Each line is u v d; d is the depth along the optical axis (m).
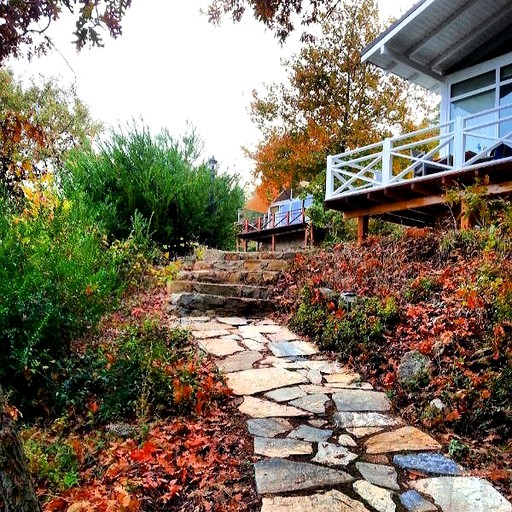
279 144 17.84
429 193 7.00
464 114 8.90
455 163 6.63
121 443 2.53
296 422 2.93
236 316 5.93
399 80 17.03
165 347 3.83
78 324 3.64
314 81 17.34
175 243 9.20
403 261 5.54
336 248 6.86
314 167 17.03
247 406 3.19
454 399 2.89
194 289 6.26
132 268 6.50
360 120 16.78
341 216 11.79
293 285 6.23
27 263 3.58
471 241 5.02
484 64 8.53
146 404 2.94
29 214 4.35
